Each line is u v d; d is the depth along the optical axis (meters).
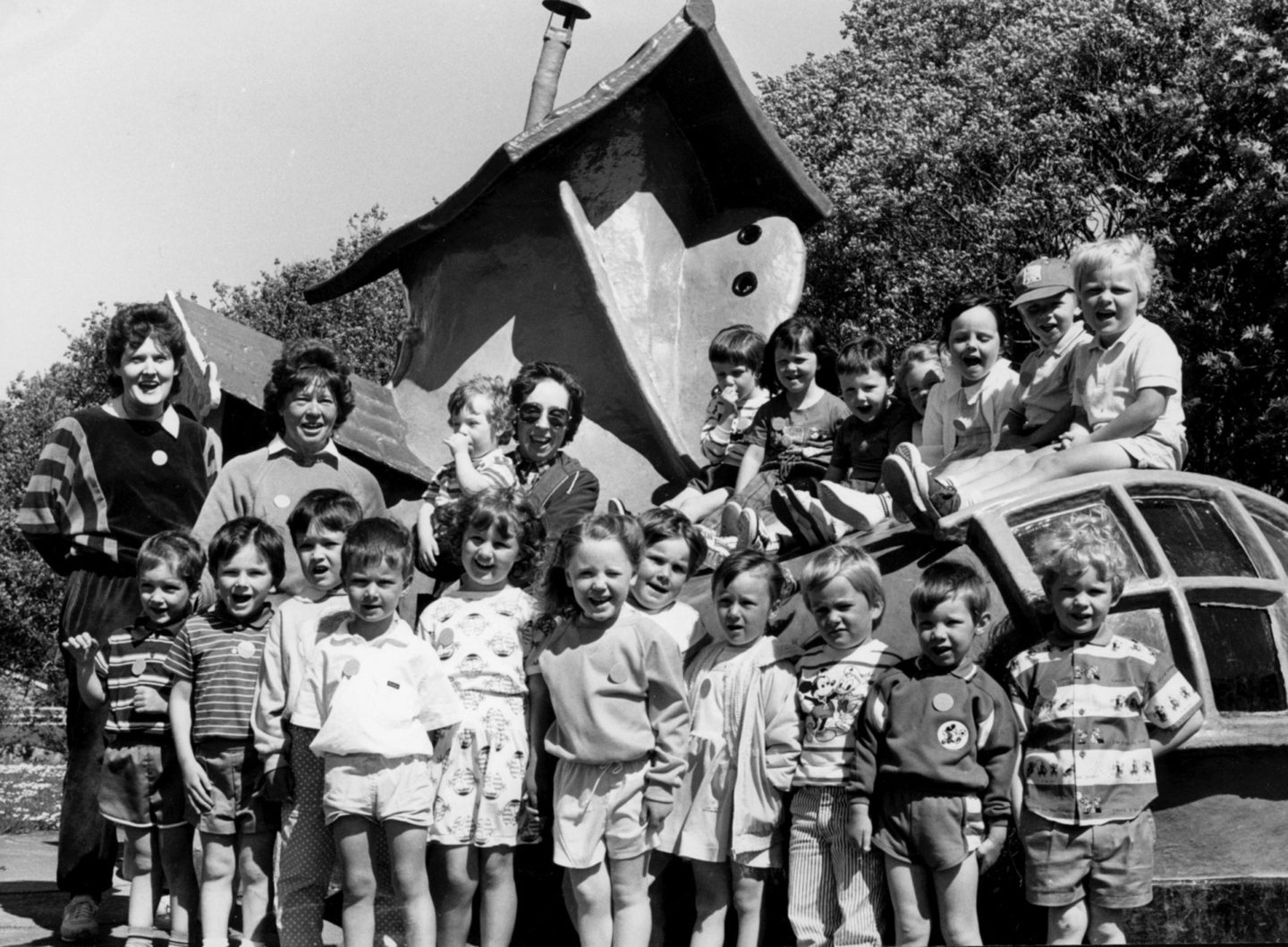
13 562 31.56
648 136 7.52
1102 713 4.02
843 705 4.15
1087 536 4.10
